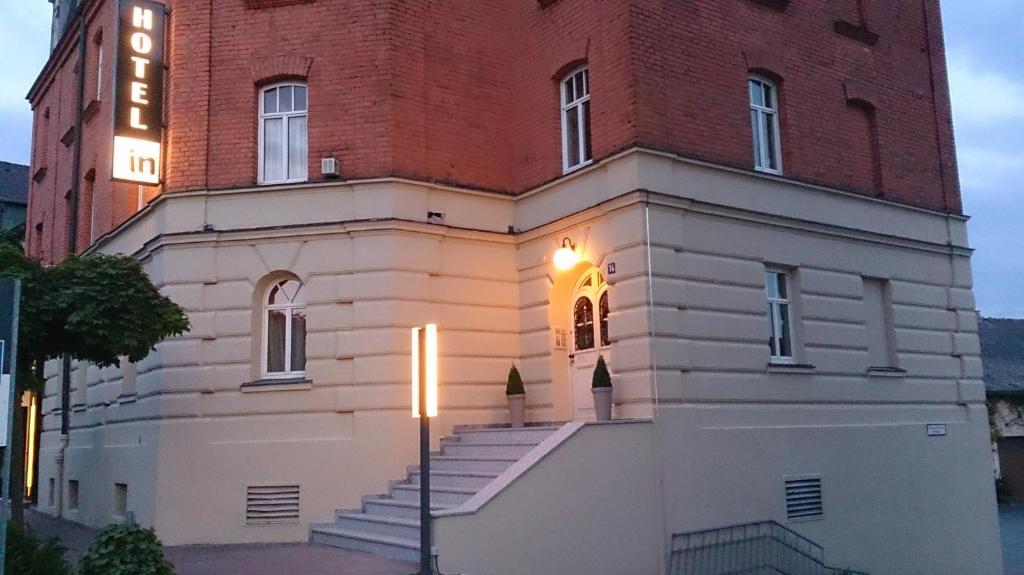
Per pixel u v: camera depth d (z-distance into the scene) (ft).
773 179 51.55
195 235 50.39
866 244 56.70
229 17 52.75
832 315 53.67
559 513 40.01
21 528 33.73
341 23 51.88
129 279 39.68
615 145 47.44
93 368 62.95
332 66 51.62
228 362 49.62
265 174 52.31
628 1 47.37
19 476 38.78
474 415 50.93
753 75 53.21
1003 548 74.28
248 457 48.52
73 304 37.68
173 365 49.60
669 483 43.98
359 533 43.14
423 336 33.37
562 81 53.11
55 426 72.23
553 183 51.42
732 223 49.34
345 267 49.57
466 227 52.21
